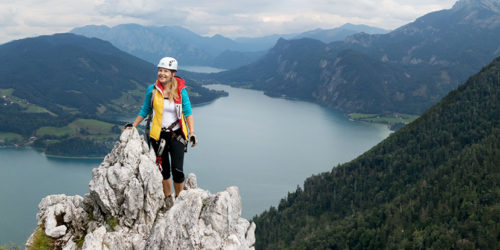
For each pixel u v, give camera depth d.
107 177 12.02
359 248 181.00
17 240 177.62
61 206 12.76
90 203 12.79
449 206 185.50
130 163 12.06
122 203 11.91
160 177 11.90
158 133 11.58
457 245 156.25
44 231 12.35
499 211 166.00
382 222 195.88
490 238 154.75
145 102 11.99
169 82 11.54
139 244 10.99
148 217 11.61
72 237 12.24
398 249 165.25
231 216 10.41
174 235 9.89
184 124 11.86
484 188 188.88
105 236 11.20
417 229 179.12
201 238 9.62
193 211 10.04
